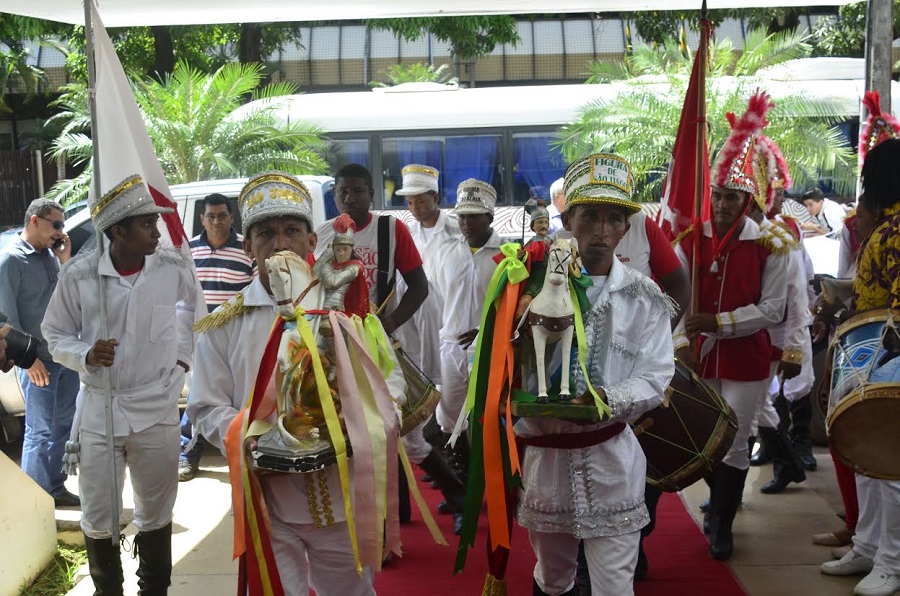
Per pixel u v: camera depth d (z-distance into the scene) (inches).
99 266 169.0
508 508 141.0
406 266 211.3
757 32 549.0
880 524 188.9
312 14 278.8
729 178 197.9
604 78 561.6
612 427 133.8
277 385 123.0
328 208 356.8
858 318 162.2
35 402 254.4
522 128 498.9
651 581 193.8
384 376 132.9
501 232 497.4
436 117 500.1
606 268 135.3
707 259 203.5
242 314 134.1
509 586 189.6
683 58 529.0
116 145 188.9
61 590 195.8
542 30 850.8
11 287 249.4
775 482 252.5
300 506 126.4
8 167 710.5
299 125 505.7
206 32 747.4
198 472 285.3
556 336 126.5
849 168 511.5
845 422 156.4
